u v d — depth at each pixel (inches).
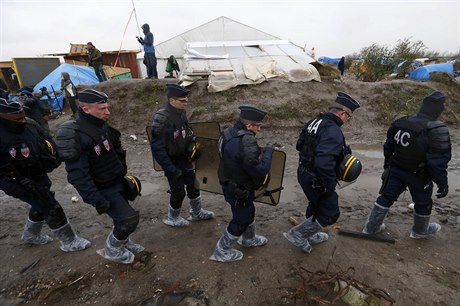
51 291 113.4
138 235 151.2
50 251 139.3
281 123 351.3
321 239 139.3
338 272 109.7
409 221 159.0
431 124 115.8
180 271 122.3
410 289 110.0
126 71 658.8
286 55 479.5
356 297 97.7
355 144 305.9
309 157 116.1
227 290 112.0
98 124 107.0
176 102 130.8
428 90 397.4
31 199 120.1
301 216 169.2
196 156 144.9
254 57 468.1
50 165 125.0
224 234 124.4
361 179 219.5
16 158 110.8
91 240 147.6
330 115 112.3
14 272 125.4
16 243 147.6
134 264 125.8
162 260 129.4
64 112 480.4
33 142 116.6
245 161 102.7
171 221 158.1
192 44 552.4
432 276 116.9
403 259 127.5
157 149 127.6
